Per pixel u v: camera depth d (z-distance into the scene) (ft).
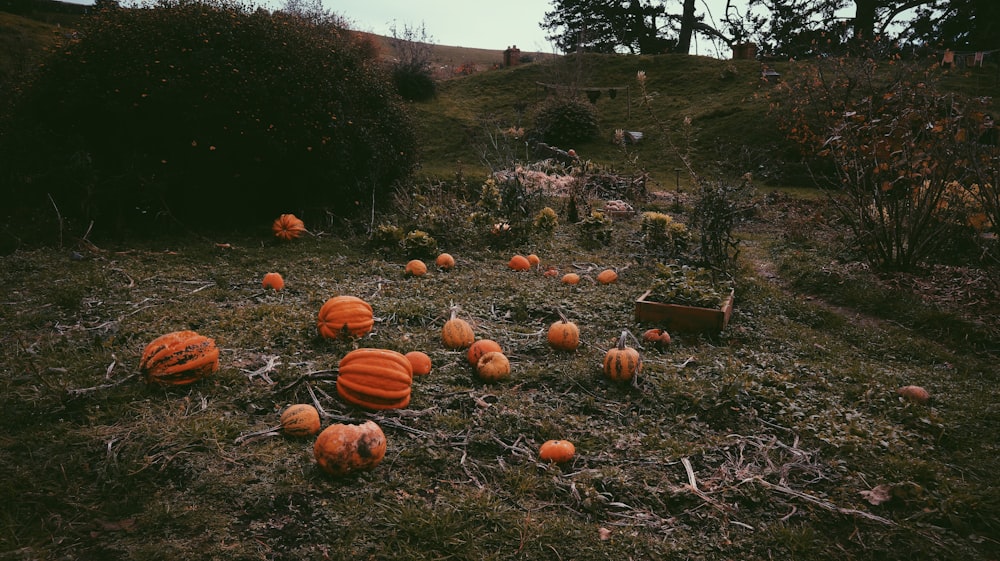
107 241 33.04
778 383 17.98
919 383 19.60
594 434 14.71
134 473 11.94
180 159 35.96
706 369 19.06
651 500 12.32
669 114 108.99
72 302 22.27
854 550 11.30
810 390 18.26
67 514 10.96
